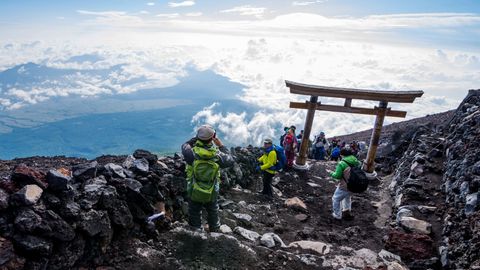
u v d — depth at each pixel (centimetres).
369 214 1000
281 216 911
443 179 1011
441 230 764
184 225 609
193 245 549
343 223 927
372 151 1433
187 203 698
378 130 1408
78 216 421
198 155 580
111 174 533
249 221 781
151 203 571
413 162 1170
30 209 381
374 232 848
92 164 514
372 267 605
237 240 589
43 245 371
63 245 402
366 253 660
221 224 706
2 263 346
